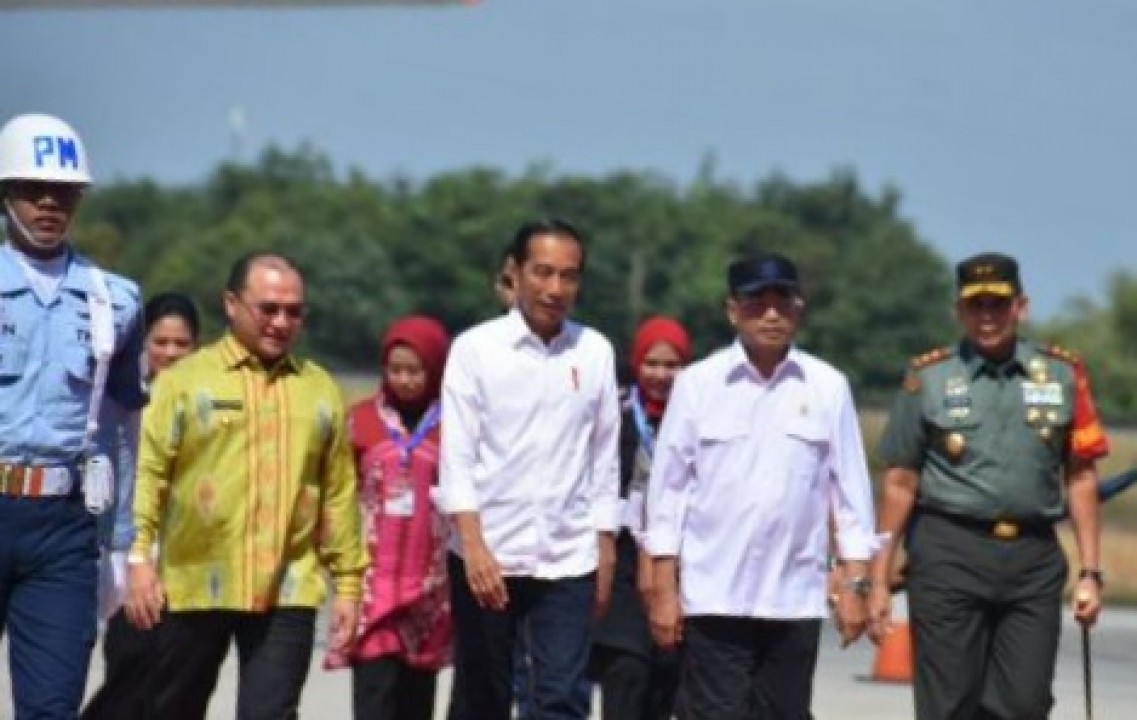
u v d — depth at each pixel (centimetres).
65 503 1908
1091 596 2269
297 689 2105
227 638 2120
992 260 2236
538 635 2211
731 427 2108
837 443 2120
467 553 2188
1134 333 19362
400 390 2378
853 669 3659
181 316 2494
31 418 1898
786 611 2109
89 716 2195
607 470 2227
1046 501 2242
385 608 2362
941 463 2245
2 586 1905
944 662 2250
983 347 2244
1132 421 15850
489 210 17738
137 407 1977
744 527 2105
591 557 2214
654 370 2448
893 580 2297
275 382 2100
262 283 2089
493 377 2195
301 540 2100
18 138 1906
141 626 2081
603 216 17888
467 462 2197
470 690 2228
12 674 1919
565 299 2198
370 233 17538
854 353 17062
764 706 2131
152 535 2086
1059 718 3162
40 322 1903
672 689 2477
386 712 2383
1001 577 2239
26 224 1905
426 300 17212
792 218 19450
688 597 2116
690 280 17525
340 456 2117
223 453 2083
